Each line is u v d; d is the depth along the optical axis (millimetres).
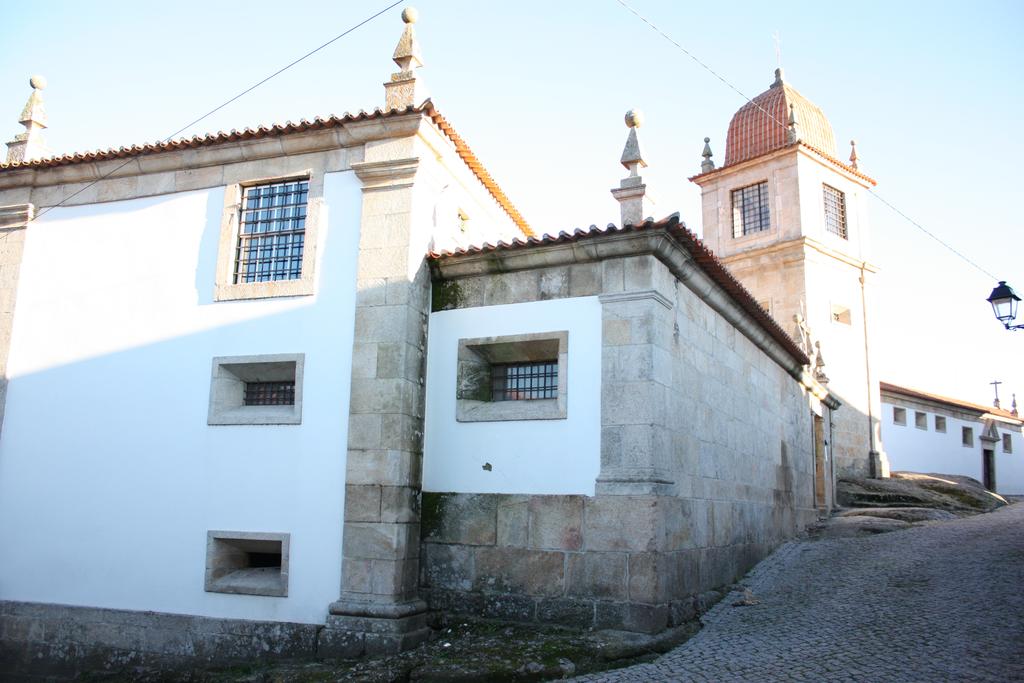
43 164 12297
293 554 10062
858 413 26094
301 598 9906
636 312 9734
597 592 9227
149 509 10891
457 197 12414
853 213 28031
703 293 11453
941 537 14680
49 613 11000
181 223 11711
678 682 7652
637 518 9148
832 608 10531
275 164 11414
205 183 11727
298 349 10656
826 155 27062
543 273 10422
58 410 11672
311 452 10281
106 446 11312
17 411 11867
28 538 11391
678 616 9477
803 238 25641
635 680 7770
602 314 9930
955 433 32531
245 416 10711
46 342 11977
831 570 12758
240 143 11422
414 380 10391
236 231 11438
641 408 9438
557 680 7926
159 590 10594
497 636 9297
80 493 11289
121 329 11641
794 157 26625
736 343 13281
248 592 10141
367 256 10570
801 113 28250
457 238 12344
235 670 9617
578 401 9820
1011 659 8062
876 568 12570
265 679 8797
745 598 11125
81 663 10688
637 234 9719
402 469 9930
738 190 28484
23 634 11062
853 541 14992
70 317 11953
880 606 10453
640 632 8875
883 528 16188
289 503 10234
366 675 8344
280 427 10500
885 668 7902
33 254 12375
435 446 10508
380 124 10719
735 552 12312
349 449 10055
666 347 10039
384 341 10234
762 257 26703
